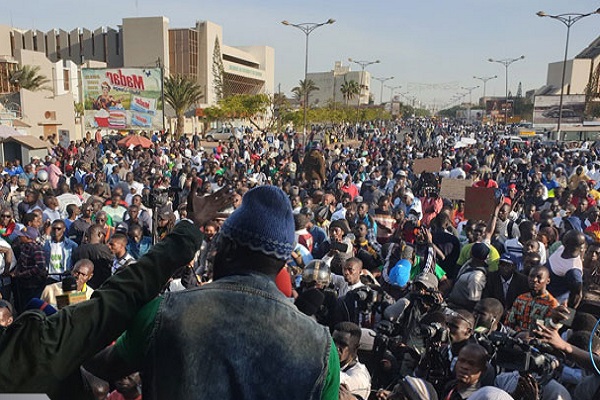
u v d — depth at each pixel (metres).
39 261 6.54
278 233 1.28
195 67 63.84
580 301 5.40
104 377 1.30
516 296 5.34
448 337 3.73
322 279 4.52
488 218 8.08
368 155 24.17
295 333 1.21
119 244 6.18
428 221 9.80
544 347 2.89
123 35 61.59
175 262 1.31
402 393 3.23
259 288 1.24
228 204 1.53
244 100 49.97
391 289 5.78
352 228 8.18
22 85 42.62
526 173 16.09
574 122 50.66
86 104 40.25
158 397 1.17
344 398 2.79
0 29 68.44
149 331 1.20
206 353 1.15
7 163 16.45
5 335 1.14
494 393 2.91
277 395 1.16
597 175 16.16
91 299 1.22
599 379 3.23
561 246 6.18
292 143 36.84
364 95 144.25
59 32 68.12
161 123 40.22
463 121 129.88
